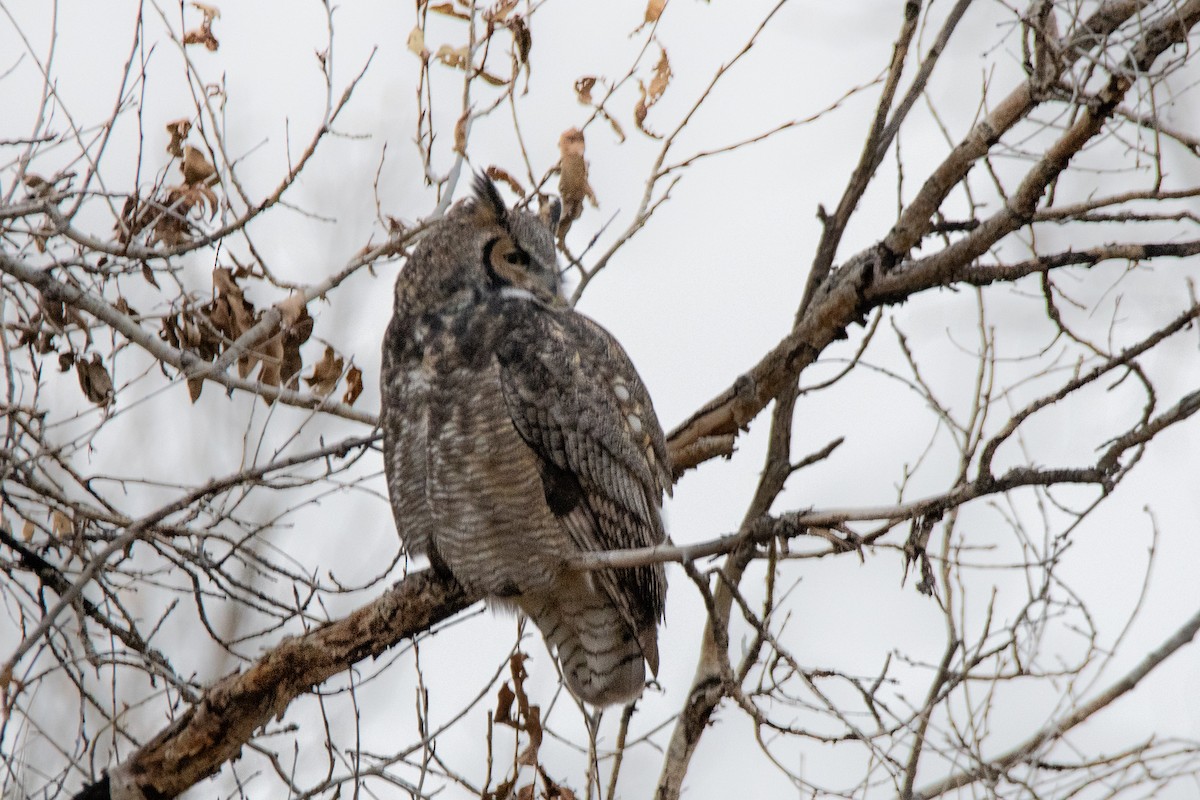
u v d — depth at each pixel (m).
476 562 9.99
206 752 9.30
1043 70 9.61
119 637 9.54
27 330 9.38
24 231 9.34
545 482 10.12
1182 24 9.01
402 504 10.24
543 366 10.14
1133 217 9.81
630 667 10.69
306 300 9.80
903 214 10.19
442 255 10.41
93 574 8.73
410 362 10.27
